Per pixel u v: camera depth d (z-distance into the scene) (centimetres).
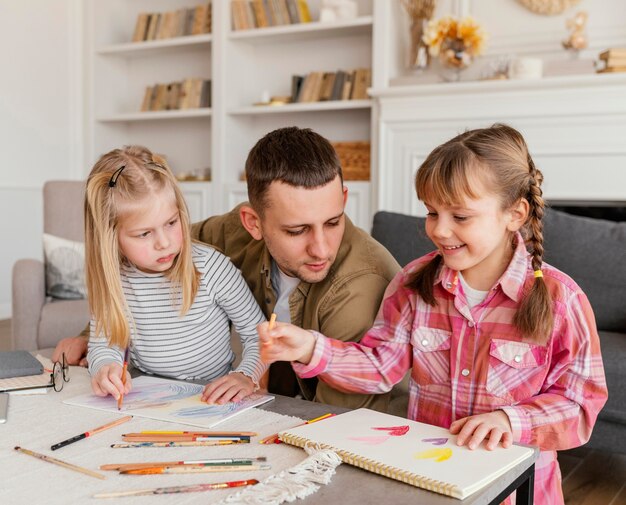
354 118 420
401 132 360
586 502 180
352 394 110
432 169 92
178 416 89
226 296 124
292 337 95
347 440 77
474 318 100
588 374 92
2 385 103
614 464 208
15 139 452
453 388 101
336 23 386
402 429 81
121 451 76
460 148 92
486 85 330
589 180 319
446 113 346
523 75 329
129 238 113
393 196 365
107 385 98
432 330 104
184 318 122
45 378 109
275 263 130
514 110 331
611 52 310
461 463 70
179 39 445
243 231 145
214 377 130
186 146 486
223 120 429
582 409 91
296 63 436
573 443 89
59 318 250
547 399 90
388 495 64
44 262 271
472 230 91
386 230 226
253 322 125
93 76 486
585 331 92
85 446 78
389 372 105
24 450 76
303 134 112
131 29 500
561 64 323
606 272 211
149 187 111
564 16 345
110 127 500
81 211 297
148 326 122
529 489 76
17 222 456
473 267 101
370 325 115
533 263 96
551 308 92
